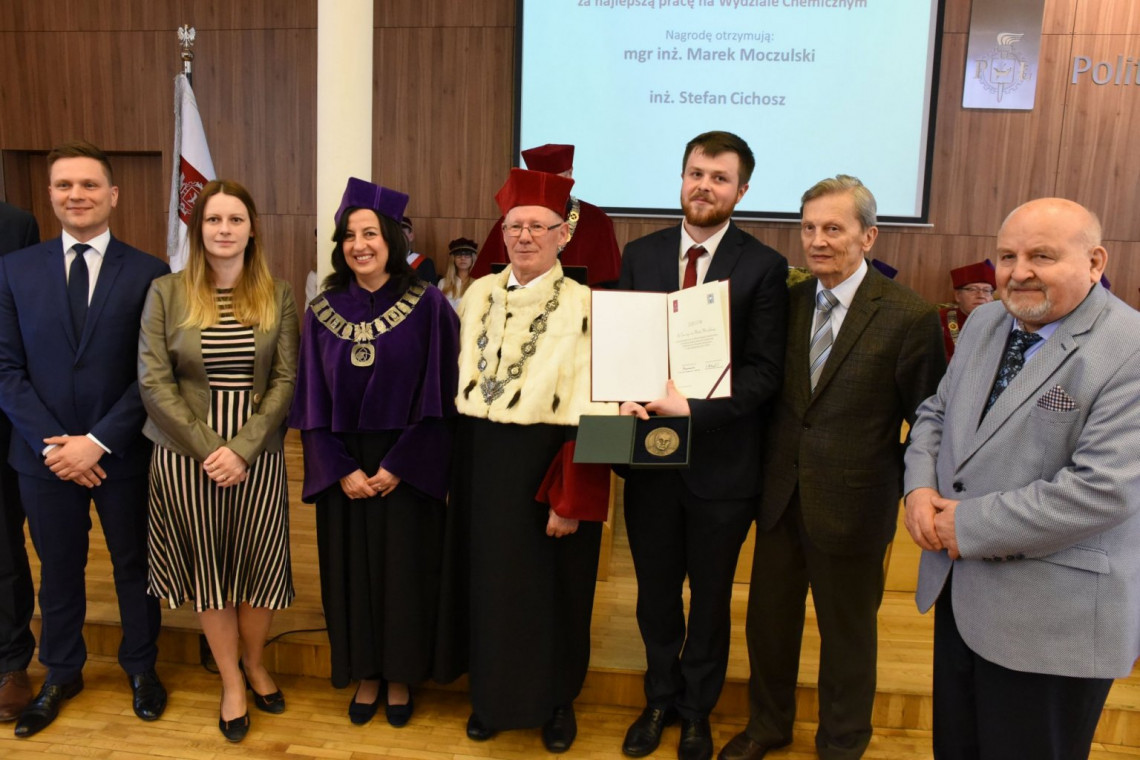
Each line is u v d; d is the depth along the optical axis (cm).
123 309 204
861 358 177
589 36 508
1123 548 132
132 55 554
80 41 557
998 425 138
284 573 209
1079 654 132
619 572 307
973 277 459
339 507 205
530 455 191
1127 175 491
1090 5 480
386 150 543
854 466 179
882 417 179
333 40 248
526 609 196
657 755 207
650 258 198
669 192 515
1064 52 486
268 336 202
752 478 192
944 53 491
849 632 189
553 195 188
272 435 205
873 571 186
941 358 177
